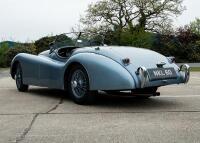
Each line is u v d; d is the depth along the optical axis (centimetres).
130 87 568
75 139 401
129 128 449
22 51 3303
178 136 408
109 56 607
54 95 769
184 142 384
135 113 551
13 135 421
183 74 634
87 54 627
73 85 646
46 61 735
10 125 471
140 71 573
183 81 633
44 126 464
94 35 761
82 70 626
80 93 638
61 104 644
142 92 650
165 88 920
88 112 562
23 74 811
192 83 1079
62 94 783
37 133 429
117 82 575
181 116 523
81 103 637
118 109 589
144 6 4712
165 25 4634
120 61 593
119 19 4778
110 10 4766
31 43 3381
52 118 515
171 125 463
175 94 788
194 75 1630
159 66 606
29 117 521
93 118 514
